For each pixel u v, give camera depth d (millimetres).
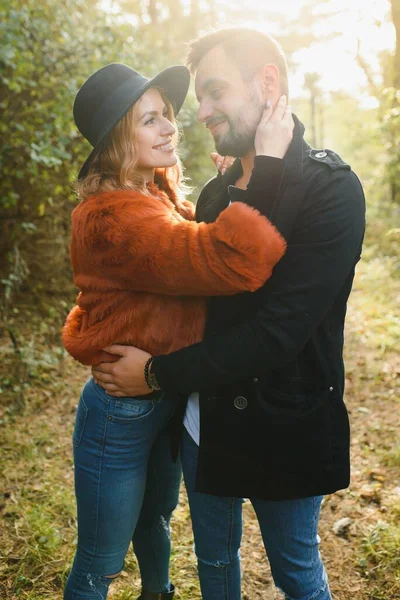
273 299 1513
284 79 1661
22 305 5480
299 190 1499
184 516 2922
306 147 1602
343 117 18625
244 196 1534
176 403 1834
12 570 2529
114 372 1679
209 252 1484
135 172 1704
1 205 5285
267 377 1615
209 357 1547
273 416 1604
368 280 7215
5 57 4055
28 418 3936
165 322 1679
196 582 2463
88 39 5156
